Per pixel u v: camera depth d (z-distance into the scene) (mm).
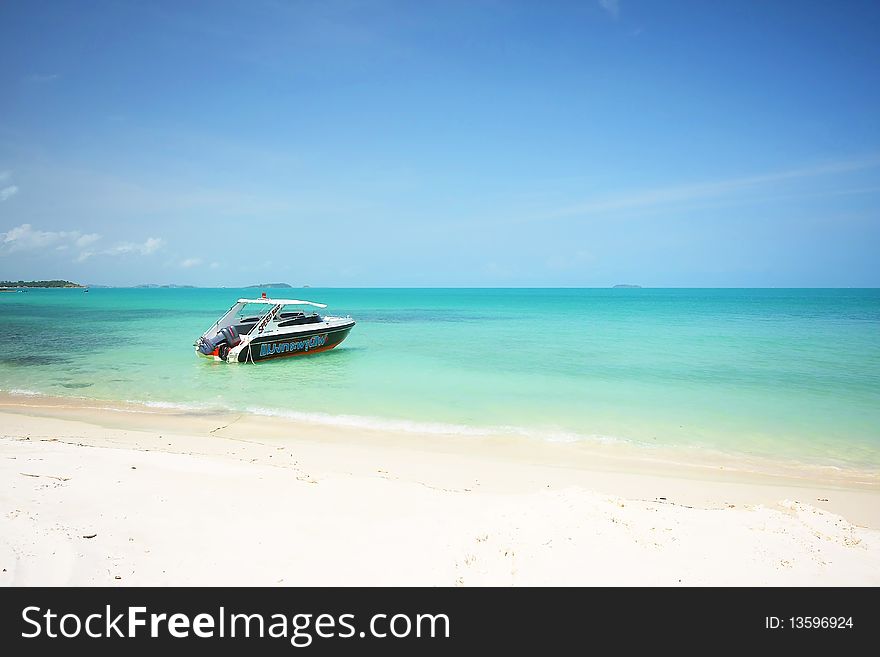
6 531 5414
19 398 15836
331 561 5145
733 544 5496
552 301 107938
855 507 8117
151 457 8672
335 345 26594
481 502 6883
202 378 19297
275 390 17109
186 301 102125
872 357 23656
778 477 9578
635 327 40750
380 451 10703
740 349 26594
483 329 39281
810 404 15133
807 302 97125
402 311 69125
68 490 6758
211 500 6621
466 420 13406
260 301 24766
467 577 4867
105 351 26312
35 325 42281
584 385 17719
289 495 6934
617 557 5164
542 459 10414
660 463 10297
